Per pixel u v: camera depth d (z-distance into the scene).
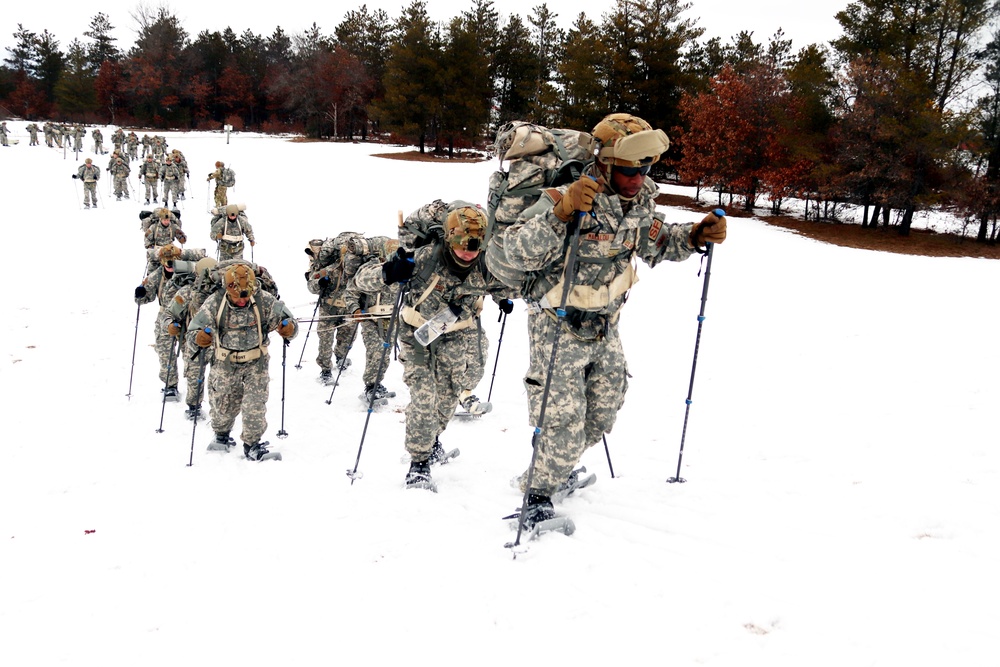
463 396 6.79
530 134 3.77
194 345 6.34
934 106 25.17
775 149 29.22
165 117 84.00
